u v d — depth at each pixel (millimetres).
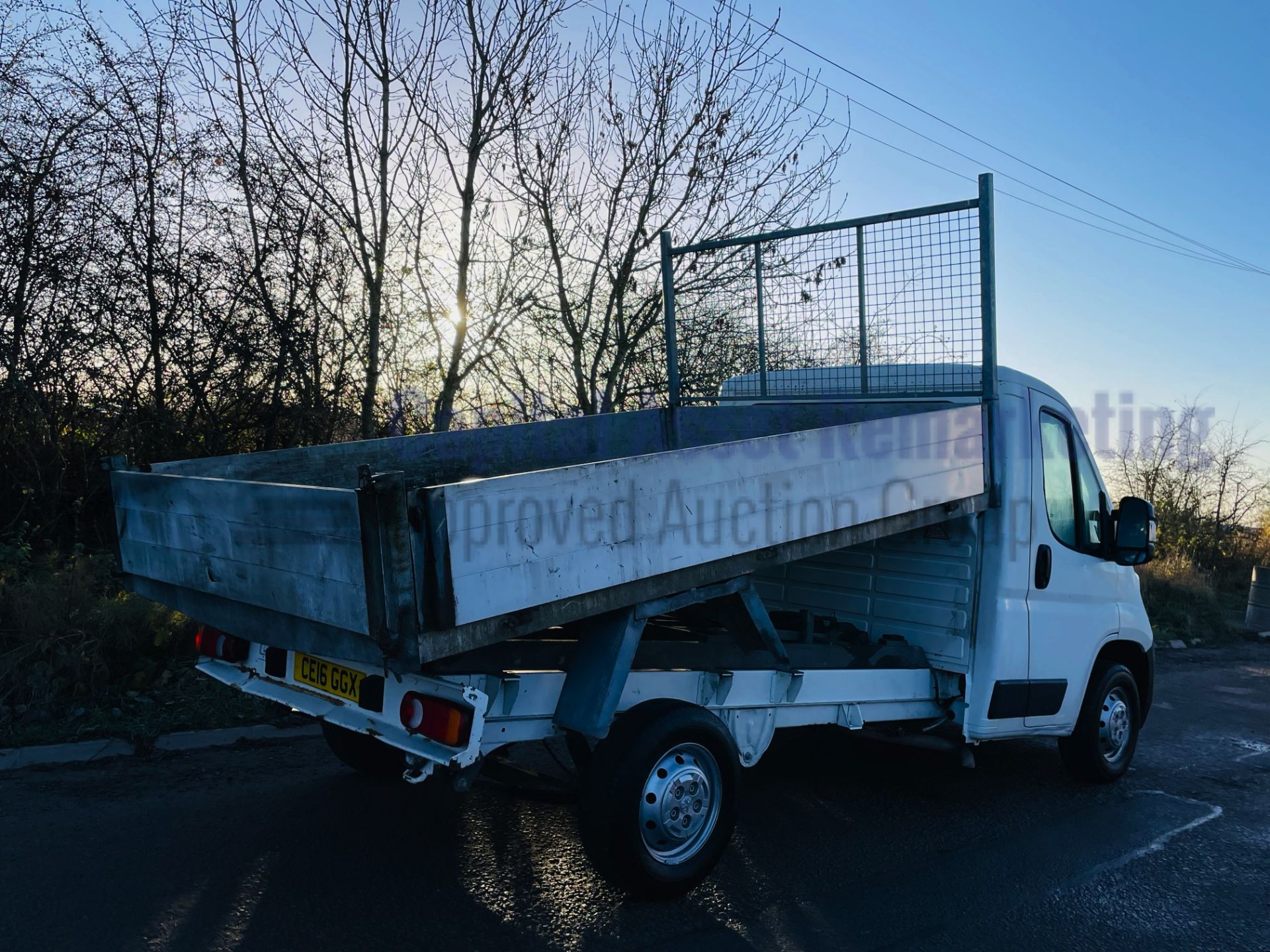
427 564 2918
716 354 8656
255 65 8961
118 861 3988
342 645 3107
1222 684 10055
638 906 3834
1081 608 5637
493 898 3836
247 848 4199
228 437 9102
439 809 4809
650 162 10680
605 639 3607
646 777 3650
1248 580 18172
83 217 8242
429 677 3506
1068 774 6156
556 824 4676
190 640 6516
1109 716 5910
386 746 5109
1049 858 4625
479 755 3363
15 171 7918
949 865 4469
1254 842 5031
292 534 3238
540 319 10594
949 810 5309
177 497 3926
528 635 4434
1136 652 6262
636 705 3805
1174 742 7270
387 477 2830
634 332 10984
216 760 5391
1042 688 5320
